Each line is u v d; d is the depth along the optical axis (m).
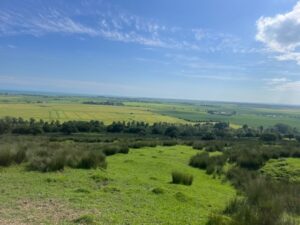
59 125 93.56
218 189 19.23
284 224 11.23
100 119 135.00
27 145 27.55
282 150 35.16
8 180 16.08
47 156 21.98
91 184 16.47
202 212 13.07
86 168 21.08
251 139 79.69
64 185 15.74
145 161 27.17
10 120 98.38
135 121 131.12
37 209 11.52
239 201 13.92
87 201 13.04
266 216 11.44
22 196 13.15
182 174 19.58
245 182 20.47
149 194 15.18
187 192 16.73
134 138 68.06
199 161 27.84
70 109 186.88
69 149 26.25
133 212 12.03
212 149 40.06
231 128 123.44
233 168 25.80
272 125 159.38
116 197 14.08
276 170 26.42
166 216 11.93
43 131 86.25
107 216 11.20
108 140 56.75
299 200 15.51
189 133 93.81
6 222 9.92
